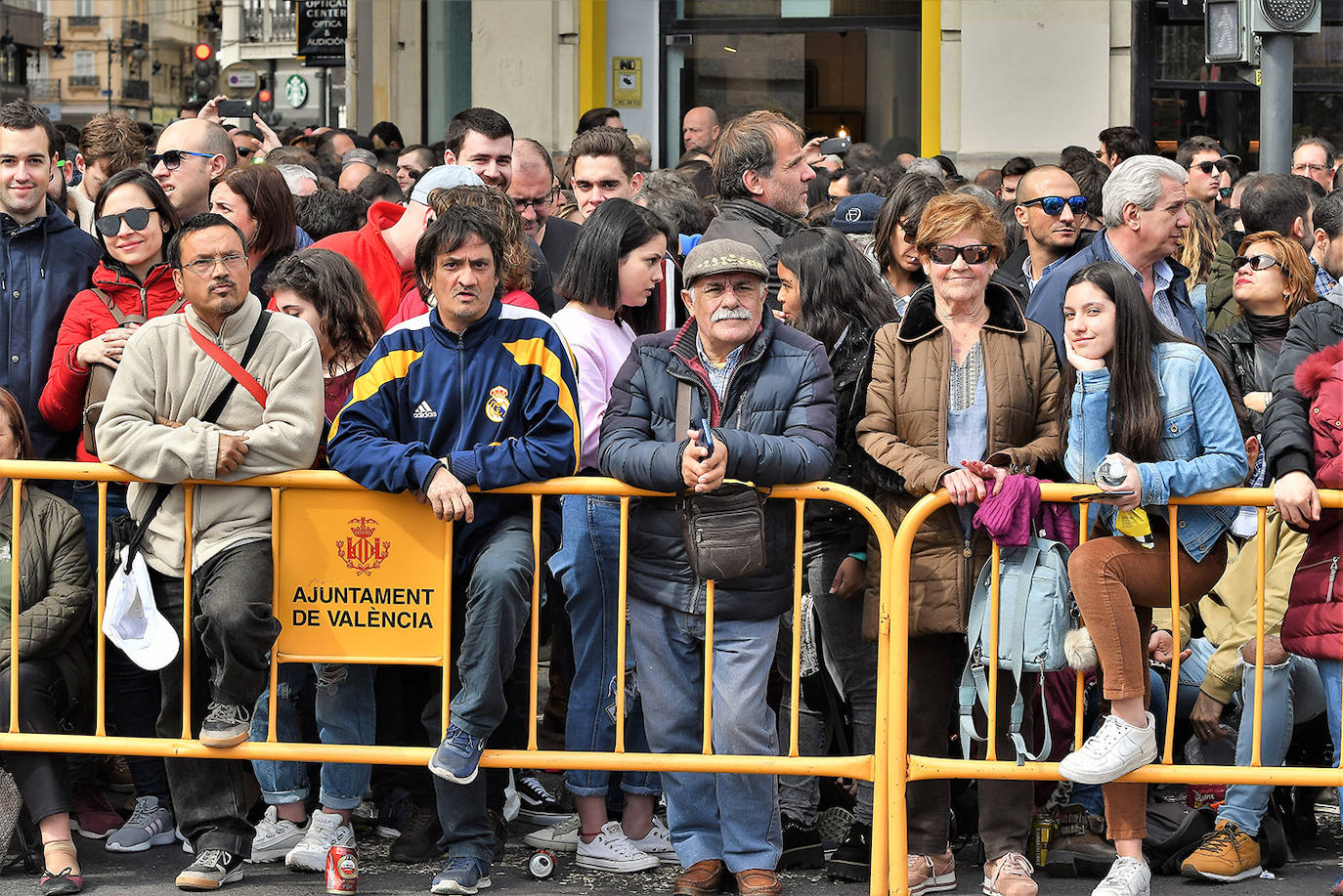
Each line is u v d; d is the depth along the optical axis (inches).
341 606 296.5
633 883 316.5
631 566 303.9
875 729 300.8
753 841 301.1
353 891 304.7
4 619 311.9
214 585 290.8
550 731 375.6
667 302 356.8
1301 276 375.6
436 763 290.7
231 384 297.6
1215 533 290.7
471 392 297.0
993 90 777.6
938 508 291.6
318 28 1176.8
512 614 287.6
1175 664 293.4
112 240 332.5
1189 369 288.5
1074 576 288.0
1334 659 297.3
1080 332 289.6
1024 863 302.7
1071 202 376.8
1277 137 469.4
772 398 295.3
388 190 486.0
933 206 301.1
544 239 421.7
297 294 323.6
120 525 303.7
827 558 318.7
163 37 4830.2
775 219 367.9
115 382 298.0
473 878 303.7
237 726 297.3
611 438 296.2
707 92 845.2
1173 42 777.6
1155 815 338.6
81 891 303.1
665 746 304.2
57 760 306.5
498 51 840.3
